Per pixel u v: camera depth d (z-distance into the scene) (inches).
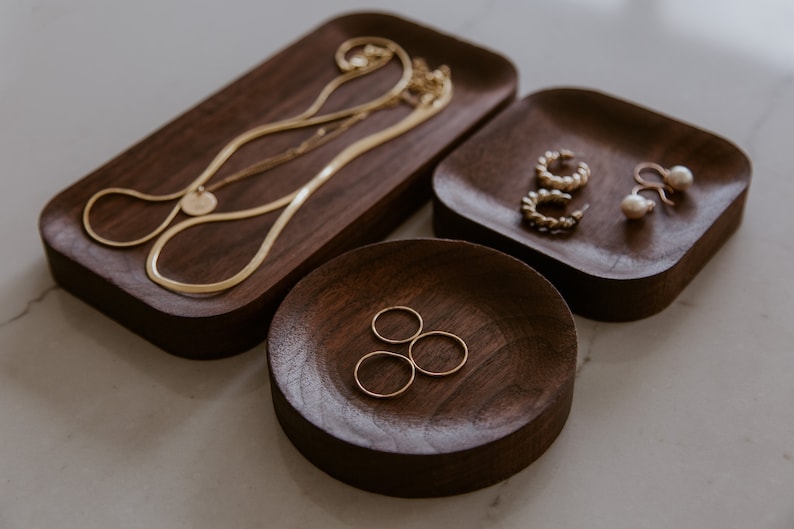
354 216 18.1
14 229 19.1
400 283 17.0
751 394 16.5
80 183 18.8
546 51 22.7
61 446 16.0
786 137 20.6
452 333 16.4
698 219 18.1
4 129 21.0
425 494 15.1
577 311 17.5
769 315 17.6
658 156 19.4
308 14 24.0
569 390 15.6
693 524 15.0
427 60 21.7
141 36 23.3
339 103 20.8
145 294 16.8
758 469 15.6
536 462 15.7
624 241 17.8
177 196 18.7
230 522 15.1
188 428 16.2
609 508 15.2
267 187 18.9
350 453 14.8
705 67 22.2
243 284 17.1
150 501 15.4
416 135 19.9
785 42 22.6
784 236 18.8
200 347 16.8
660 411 16.3
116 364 17.0
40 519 15.2
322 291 16.7
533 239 17.8
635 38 22.9
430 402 15.5
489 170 19.0
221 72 22.5
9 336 17.5
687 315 17.6
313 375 15.7
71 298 18.1
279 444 16.0
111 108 21.5
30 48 22.9
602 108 20.1
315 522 15.1
